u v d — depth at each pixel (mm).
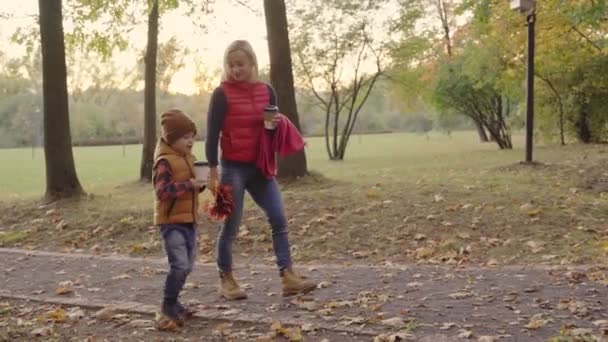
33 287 7254
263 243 9109
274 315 5570
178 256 5359
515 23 22109
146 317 5781
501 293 5973
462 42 32031
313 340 4922
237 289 6184
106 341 5137
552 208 9711
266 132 5992
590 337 4594
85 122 77688
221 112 5887
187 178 5379
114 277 7551
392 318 5297
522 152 23125
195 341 5051
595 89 24391
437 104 30922
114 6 15023
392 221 9547
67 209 11766
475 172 14680
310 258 8383
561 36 22391
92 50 15680
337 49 28891
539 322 5012
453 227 9109
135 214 10977
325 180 12984
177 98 56562
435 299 5891
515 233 8727
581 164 15055
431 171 16141
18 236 10602
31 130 78625
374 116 85750
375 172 17000
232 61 5898
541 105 25828
